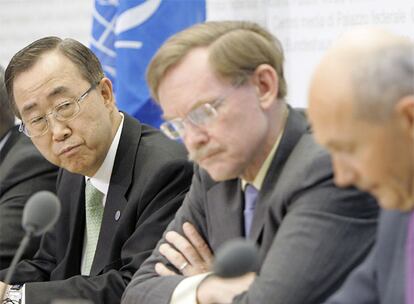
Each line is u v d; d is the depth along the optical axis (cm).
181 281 400
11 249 589
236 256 287
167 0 621
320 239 353
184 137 370
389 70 267
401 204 283
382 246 311
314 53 650
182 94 364
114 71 666
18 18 820
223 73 361
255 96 368
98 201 531
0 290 502
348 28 635
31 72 501
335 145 277
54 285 494
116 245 504
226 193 411
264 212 383
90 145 506
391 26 616
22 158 615
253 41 368
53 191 612
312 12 650
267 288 355
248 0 682
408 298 292
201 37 368
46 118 502
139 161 512
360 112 268
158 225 489
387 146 269
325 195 357
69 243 535
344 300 324
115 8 664
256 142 372
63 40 512
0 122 630
